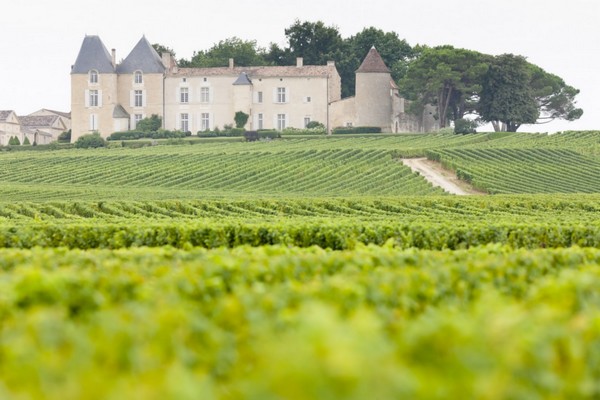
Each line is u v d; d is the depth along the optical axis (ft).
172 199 369.91
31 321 38.99
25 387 30.32
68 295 53.21
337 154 618.03
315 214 293.64
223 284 64.03
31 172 583.17
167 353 38.14
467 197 352.90
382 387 26.55
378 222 163.84
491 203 322.75
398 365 28.86
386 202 321.32
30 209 305.94
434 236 152.15
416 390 26.94
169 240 151.74
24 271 61.82
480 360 30.42
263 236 152.25
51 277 54.60
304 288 55.06
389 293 57.31
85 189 470.39
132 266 72.79
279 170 574.15
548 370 34.19
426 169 574.15
